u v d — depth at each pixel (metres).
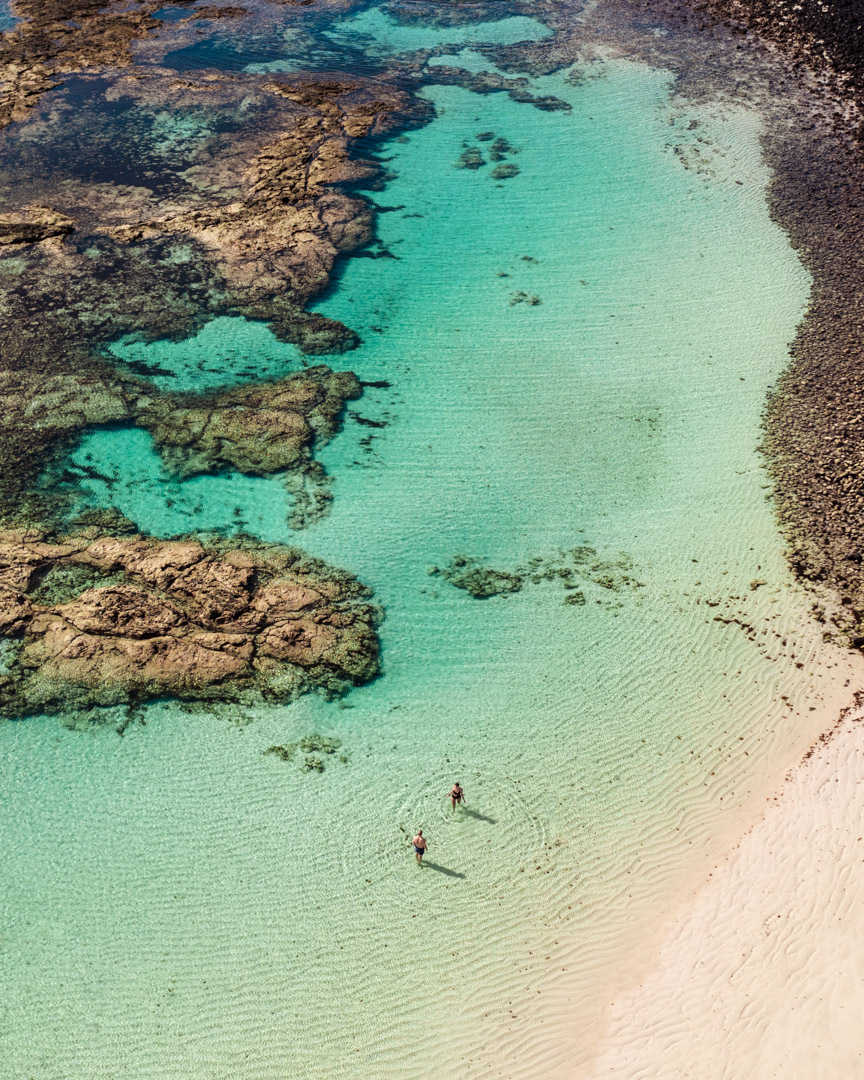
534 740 26.05
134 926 21.97
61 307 43.72
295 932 21.66
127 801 24.92
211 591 30.39
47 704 27.45
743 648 28.12
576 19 73.31
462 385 39.88
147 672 28.14
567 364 40.81
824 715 25.80
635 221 49.66
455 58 68.00
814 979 19.16
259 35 71.62
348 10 76.19
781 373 39.38
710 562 31.34
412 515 33.88
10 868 23.42
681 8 73.19
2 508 33.72
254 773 25.53
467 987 20.38
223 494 34.59
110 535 32.72
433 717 26.97
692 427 37.28
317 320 43.41
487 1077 18.72
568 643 28.97
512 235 49.03
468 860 23.03
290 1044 19.52
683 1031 18.92
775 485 34.03
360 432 37.56
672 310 43.53
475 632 29.58
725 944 20.41
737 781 24.34
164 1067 19.25
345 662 28.56
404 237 49.06
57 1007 20.47
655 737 25.81
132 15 73.94
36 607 29.91
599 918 21.56
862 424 35.81
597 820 23.77
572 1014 19.73
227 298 44.56
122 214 50.34
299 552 32.22
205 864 23.27
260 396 39.00
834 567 30.42
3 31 71.00
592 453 36.34
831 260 45.75
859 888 20.73
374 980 20.61
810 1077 17.52
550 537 33.00
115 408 38.22
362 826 24.02
